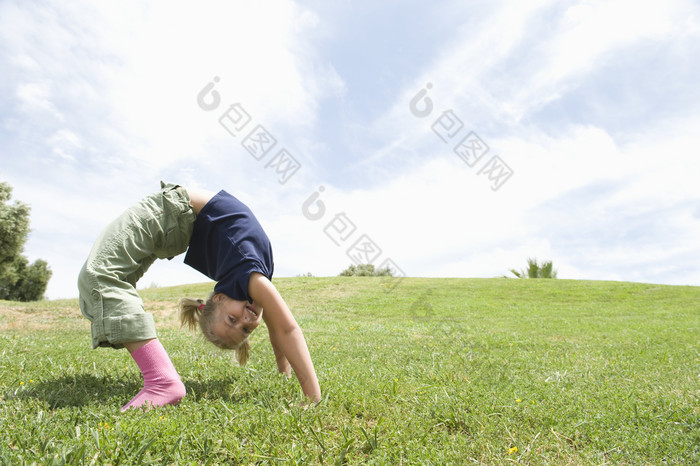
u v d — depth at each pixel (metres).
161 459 1.85
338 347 5.62
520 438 2.36
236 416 2.36
